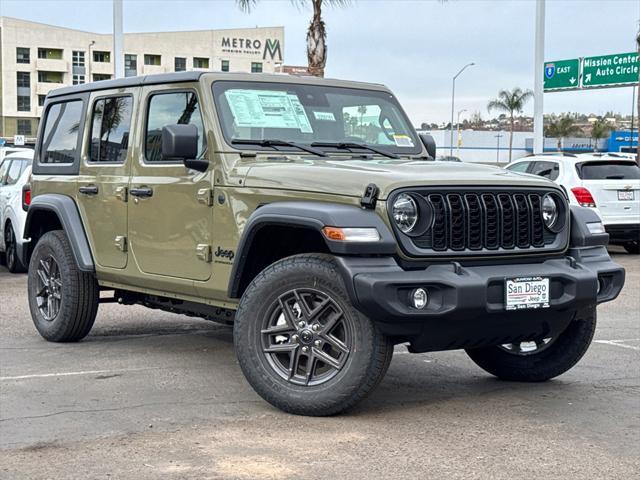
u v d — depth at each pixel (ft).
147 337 26.48
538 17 78.79
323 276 16.81
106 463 14.69
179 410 17.98
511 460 14.87
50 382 20.45
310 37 70.69
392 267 16.48
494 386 20.45
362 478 13.97
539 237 18.30
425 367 22.62
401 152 22.11
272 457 14.99
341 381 16.80
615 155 52.47
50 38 350.64
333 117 21.62
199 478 13.96
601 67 127.85
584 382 20.89
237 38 375.86
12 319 29.89
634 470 14.39
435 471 14.29
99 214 23.31
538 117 79.87
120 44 65.82
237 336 17.88
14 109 346.95
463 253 17.20
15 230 42.04
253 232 17.85
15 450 15.37
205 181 19.79
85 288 24.45
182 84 21.11
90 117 24.27
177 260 20.63
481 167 19.15
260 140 20.06
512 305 17.04
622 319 30.76
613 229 50.26
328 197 17.24
